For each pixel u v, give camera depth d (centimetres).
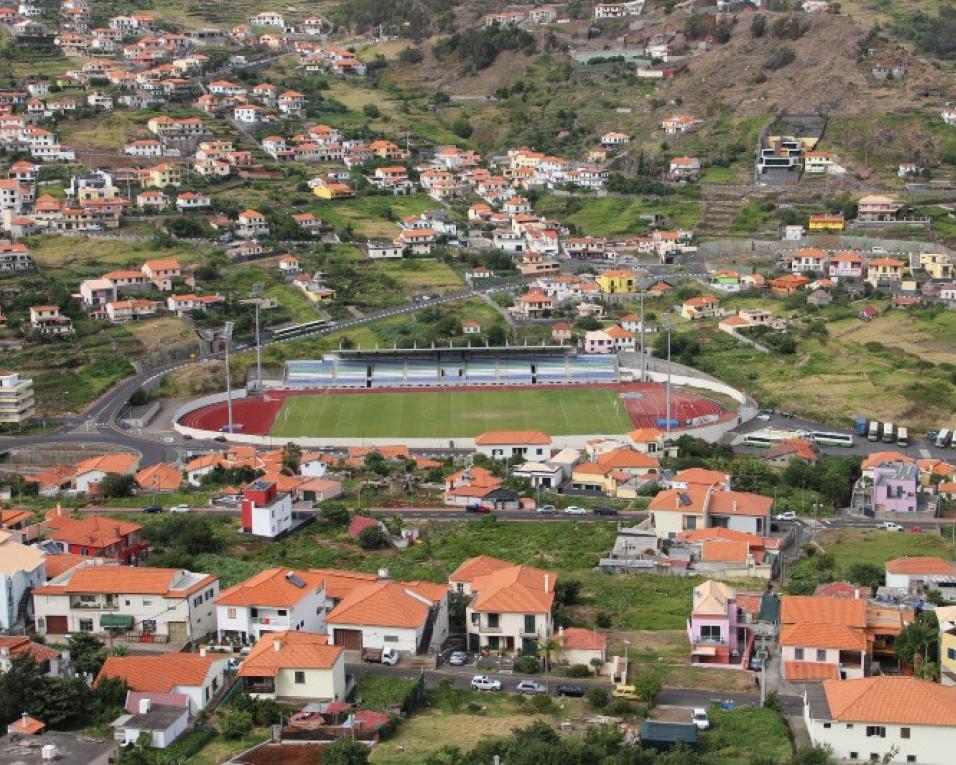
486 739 17225
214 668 18850
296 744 17112
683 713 18450
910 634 19912
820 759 16575
